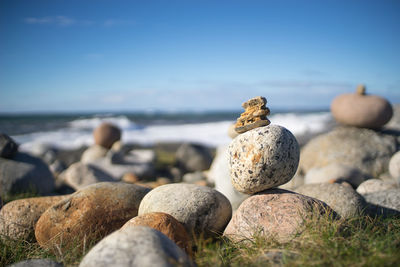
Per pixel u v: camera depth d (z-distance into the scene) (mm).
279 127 1033
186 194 1057
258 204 1012
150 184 1955
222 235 1042
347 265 750
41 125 8750
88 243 1025
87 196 1113
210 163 3396
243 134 1047
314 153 2283
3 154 1759
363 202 1201
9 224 1162
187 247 896
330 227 891
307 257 781
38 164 1852
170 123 10195
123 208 1109
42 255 1003
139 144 5309
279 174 1010
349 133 2289
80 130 7270
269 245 879
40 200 1236
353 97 2322
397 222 1029
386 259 751
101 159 2820
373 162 2092
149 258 686
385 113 2219
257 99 1087
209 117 15695
